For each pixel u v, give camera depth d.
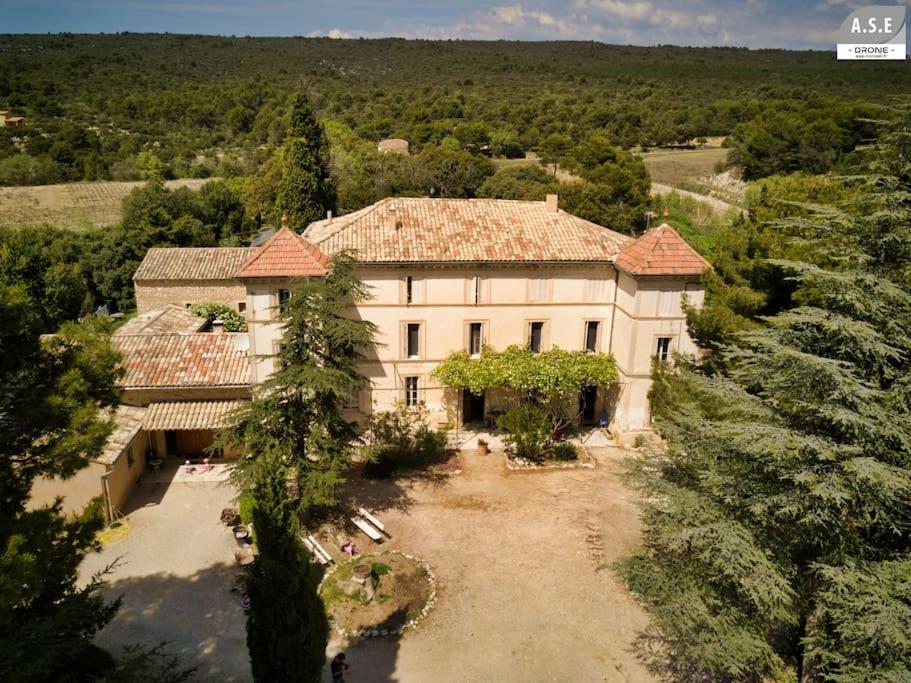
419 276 33.19
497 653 20.47
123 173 103.81
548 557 25.38
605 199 72.56
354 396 34.31
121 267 60.56
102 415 18.75
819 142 74.69
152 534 26.16
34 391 13.28
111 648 19.91
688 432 20.41
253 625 15.49
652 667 20.06
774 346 17.45
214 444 26.05
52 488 25.69
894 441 17.12
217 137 133.38
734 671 16.53
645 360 33.69
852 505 16.94
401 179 86.38
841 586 15.49
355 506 28.69
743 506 17.88
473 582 23.81
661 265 32.28
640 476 19.59
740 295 28.12
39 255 51.22
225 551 25.14
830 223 19.25
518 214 36.69
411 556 25.22
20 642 10.98
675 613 17.30
